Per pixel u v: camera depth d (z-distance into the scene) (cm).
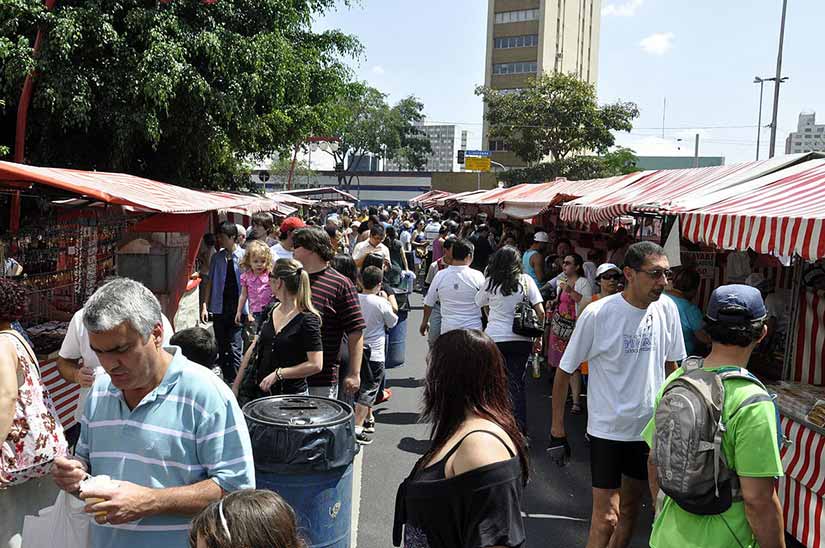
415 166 7394
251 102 1435
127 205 624
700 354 614
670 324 418
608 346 399
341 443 345
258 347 457
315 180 6869
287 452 331
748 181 693
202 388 246
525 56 7175
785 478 481
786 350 555
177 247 946
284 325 443
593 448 406
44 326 649
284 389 442
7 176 545
